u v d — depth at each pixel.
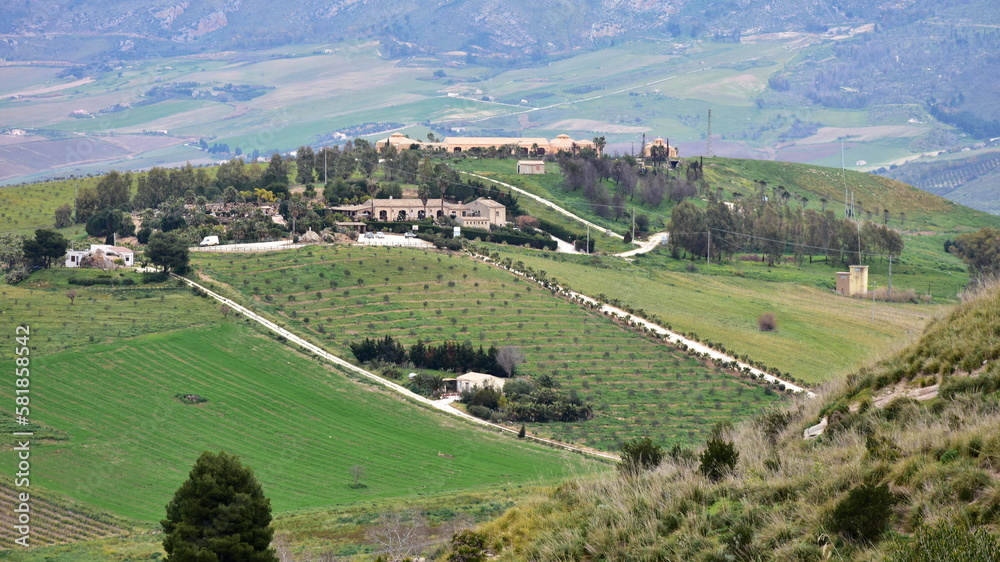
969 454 45.16
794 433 63.59
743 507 48.78
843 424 58.34
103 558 121.25
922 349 63.56
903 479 45.41
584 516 54.53
